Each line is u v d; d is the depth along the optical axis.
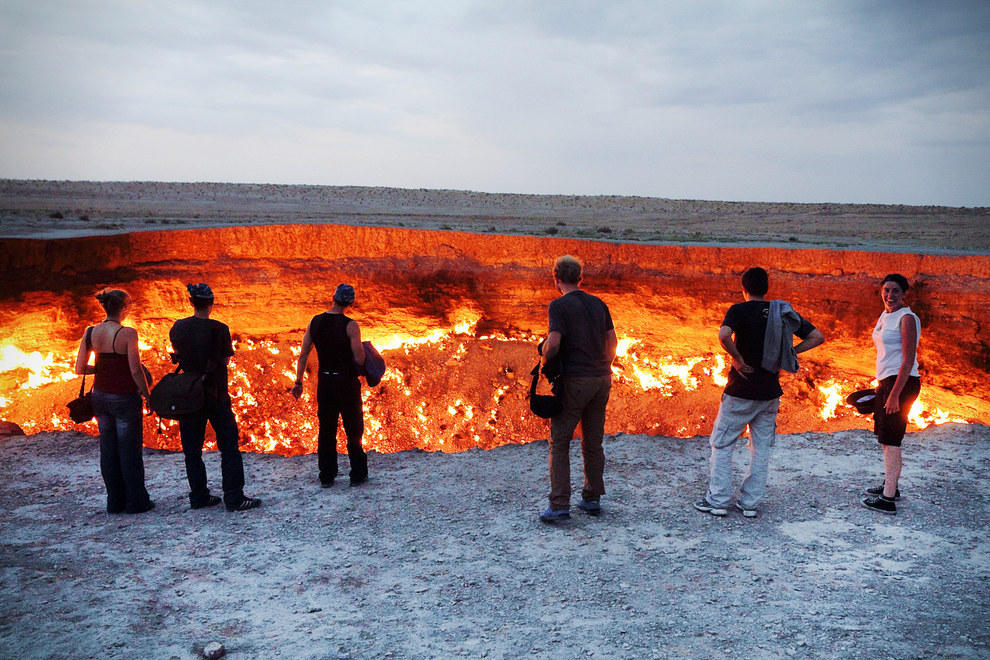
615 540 4.90
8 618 3.84
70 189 62.16
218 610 3.96
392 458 7.12
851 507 5.45
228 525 5.36
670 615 3.80
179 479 6.56
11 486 6.27
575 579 4.29
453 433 15.12
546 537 4.98
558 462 5.20
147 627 3.75
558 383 5.03
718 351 15.23
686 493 5.84
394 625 3.75
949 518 5.19
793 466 6.45
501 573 4.40
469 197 79.12
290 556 4.75
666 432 14.62
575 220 49.97
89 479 6.47
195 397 5.43
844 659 3.30
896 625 3.64
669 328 15.59
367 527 5.26
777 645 3.45
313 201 65.81
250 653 3.46
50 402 13.36
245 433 14.77
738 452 6.85
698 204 74.19
